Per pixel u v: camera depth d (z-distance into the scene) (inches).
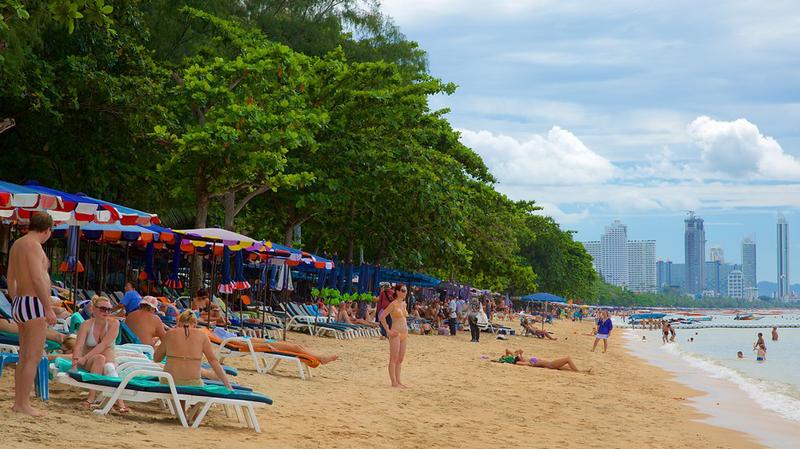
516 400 624.7
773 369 1330.0
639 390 815.1
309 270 1395.2
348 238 1514.5
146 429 344.2
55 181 1032.2
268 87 1081.4
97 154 1038.4
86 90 954.1
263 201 1338.6
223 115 1006.4
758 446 525.3
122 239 760.3
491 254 1973.4
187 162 995.3
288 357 595.8
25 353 327.0
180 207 1385.3
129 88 989.2
